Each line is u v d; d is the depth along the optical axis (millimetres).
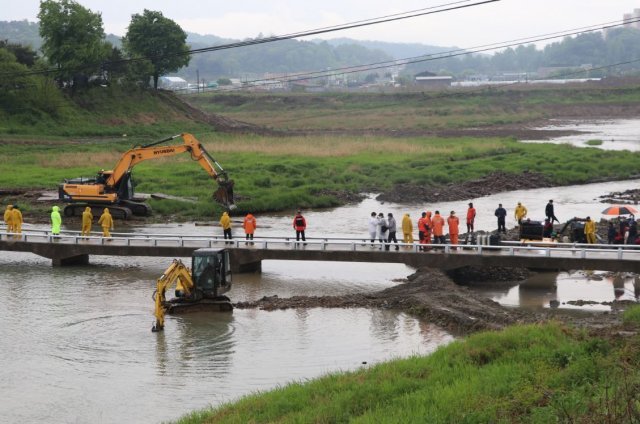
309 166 82188
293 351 28438
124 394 24531
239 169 79062
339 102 190750
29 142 99125
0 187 70125
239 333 30594
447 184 76000
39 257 45812
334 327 31234
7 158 86562
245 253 40594
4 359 27672
